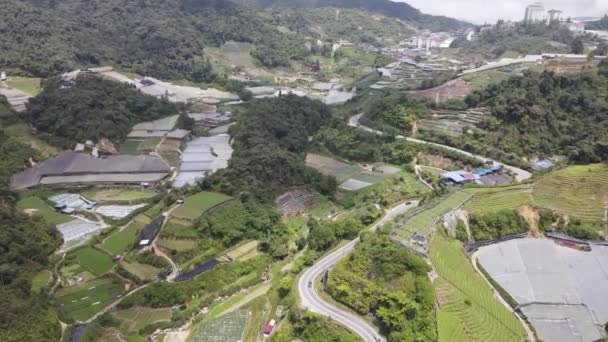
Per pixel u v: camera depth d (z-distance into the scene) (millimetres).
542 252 133375
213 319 107312
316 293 112062
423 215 140000
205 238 134125
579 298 115688
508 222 142250
